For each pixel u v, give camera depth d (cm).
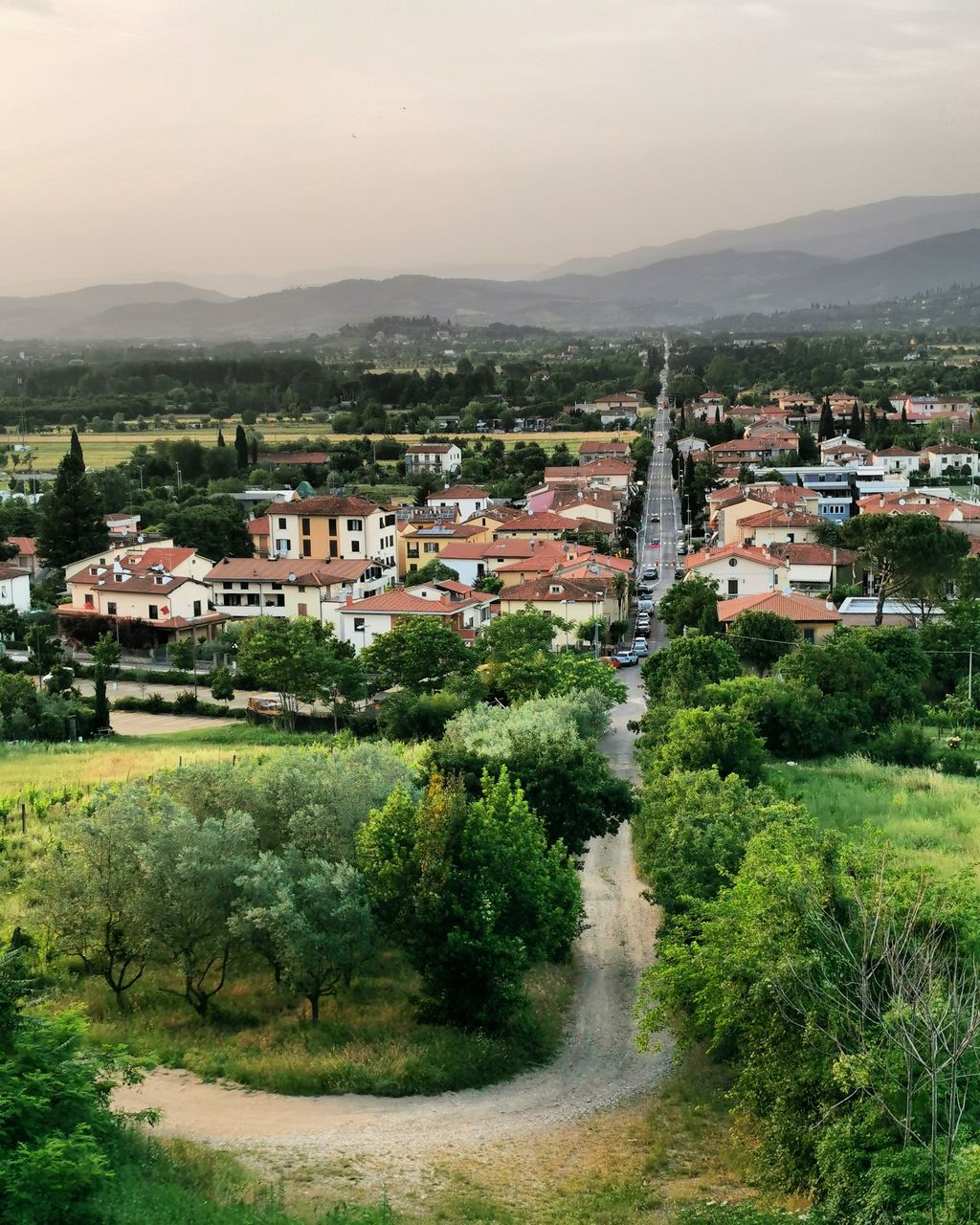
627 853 6159
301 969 3831
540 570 13625
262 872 3881
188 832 3947
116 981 4103
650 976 3675
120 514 18038
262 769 4869
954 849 5234
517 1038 3888
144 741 8888
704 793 4788
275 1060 3547
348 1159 3009
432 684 9550
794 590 12194
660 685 8494
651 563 16525
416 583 13938
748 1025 3133
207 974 4244
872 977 2762
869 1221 2384
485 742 5441
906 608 11175
